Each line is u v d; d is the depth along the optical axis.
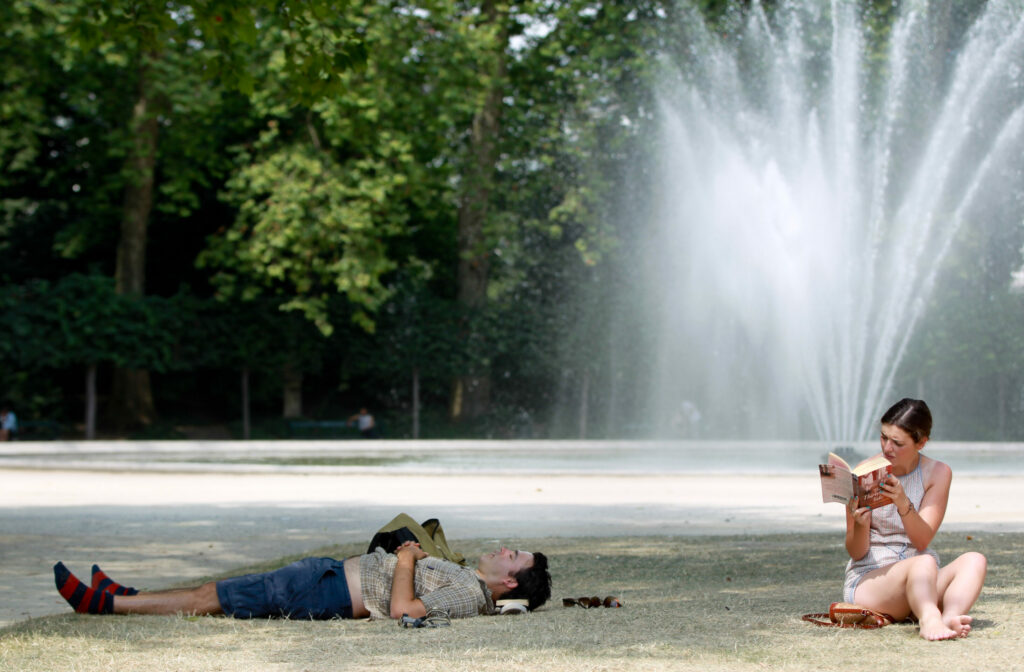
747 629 5.36
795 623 5.55
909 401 5.61
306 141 31.44
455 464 22.62
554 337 33.81
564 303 34.53
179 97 29.00
